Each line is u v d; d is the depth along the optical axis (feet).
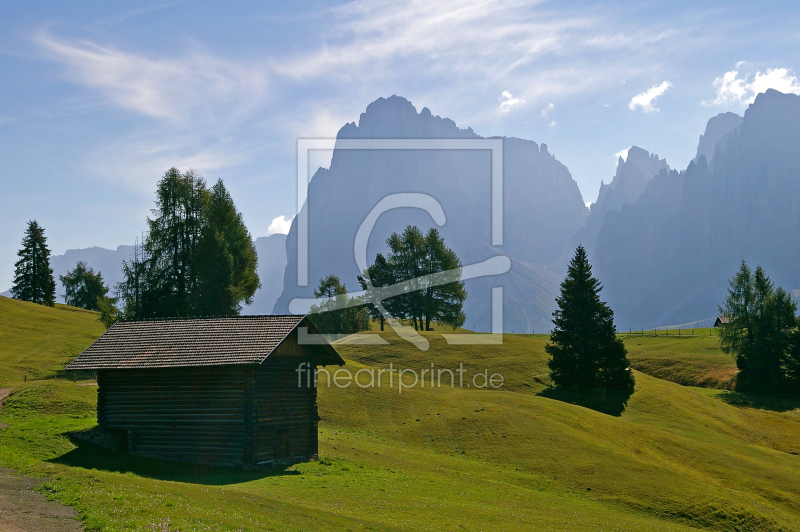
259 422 98.02
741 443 172.86
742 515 105.19
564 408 175.83
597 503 106.22
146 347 106.83
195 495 66.54
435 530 69.51
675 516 103.24
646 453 143.74
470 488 102.17
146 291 213.87
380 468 109.29
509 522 80.23
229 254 226.79
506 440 140.97
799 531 103.24
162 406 101.19
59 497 58.75
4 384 161.17
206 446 97.71
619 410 206.39
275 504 69.10
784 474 138.51
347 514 71.05
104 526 50.37
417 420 157.07
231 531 54.03
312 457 108.27
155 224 224.94
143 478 75.41
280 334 102.89
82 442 101.71
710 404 224.74
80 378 177.47
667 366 312.29
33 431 103.76
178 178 230.07
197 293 219.20
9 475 67.21
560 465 125.90
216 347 102.12
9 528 48.19
